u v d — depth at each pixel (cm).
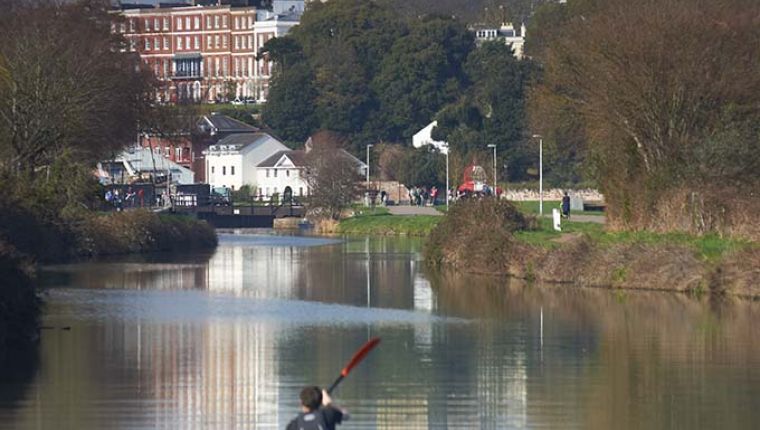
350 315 13438
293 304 14300
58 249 19562
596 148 19788
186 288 15800
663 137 18950
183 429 8744
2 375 10231
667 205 17375
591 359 10944
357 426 8856
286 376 10269
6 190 18888
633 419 8975
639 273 15238
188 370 10456
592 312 13450
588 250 16062
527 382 10081
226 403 9388
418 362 10838
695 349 11300
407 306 14125
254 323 12825
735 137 17838
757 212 16600
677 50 19025
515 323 12812
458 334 12188
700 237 16338
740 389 9781
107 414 9081
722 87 18950
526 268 16688
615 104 19038
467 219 18988
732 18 19962
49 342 11638
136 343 11594
